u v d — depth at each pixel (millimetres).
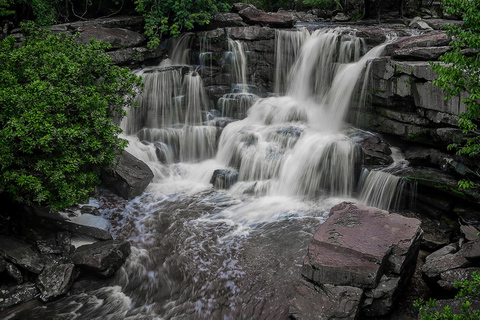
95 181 9234
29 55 8922
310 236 9641
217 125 14312
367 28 15430
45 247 8828
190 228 10219
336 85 13406
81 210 10688
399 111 11508
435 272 7609
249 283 8273
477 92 6695
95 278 8656
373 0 17234
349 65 13125
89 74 9797
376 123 12219
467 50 9562
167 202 11547
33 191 8680
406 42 11867
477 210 9289
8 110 7684
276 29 15406
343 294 6871
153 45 15516
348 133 12438
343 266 7016
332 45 14008
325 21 19906
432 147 10828
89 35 14875
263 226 10219
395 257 7293
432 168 10516
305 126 13258
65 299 8047
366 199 10984
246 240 9656
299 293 7105
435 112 10172
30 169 8227
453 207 9656
